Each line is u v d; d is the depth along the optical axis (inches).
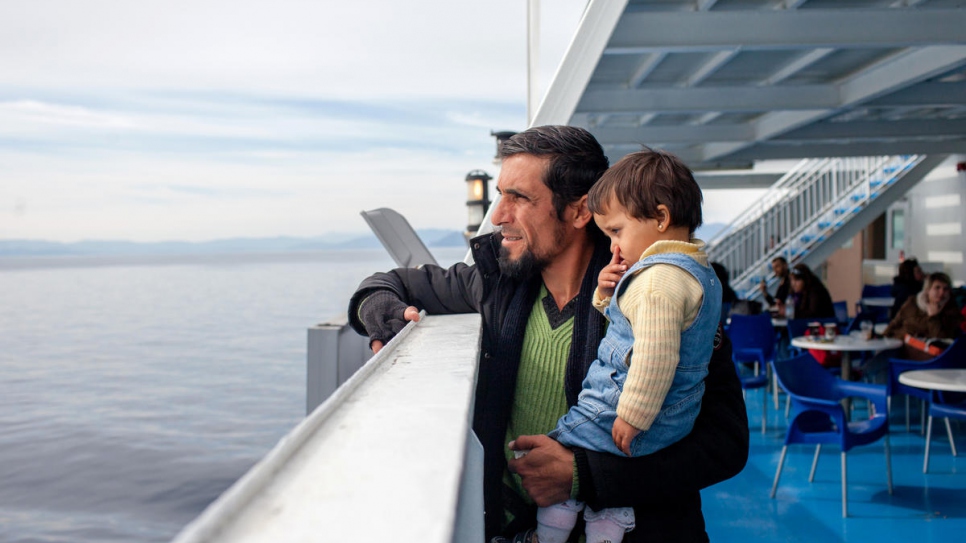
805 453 265.7
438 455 23.5
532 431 64.1
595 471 56.5
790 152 534.0
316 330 179.5
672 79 343.3
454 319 70.8
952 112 448.5
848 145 535.2
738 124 458.9
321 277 4370.1
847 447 205.3
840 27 245.3
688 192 58.2
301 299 2625.5
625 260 60.2
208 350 1376.7
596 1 222.7
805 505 213.0
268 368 1161.4
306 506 19.5
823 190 698.8
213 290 3248.0
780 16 243.3
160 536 528.7
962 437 281.6
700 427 60.2
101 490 622.8
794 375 219.9
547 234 63.0
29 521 555.2
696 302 55.6
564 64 224.1
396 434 26.2
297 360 1227.2
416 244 123.3
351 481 21.3
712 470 58.8
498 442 63.8
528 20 235.5
